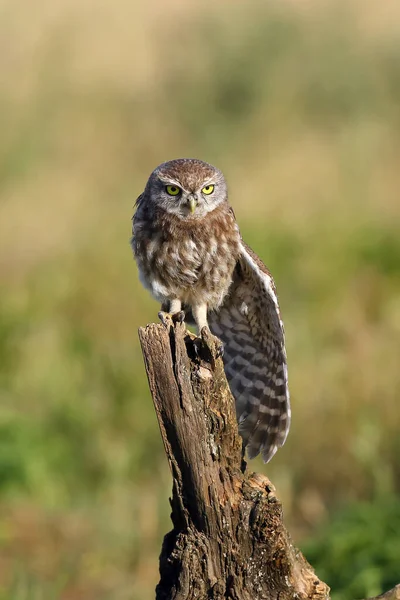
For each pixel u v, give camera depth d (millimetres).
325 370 15211
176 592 7480
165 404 7543
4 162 23297
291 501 13859
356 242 18594
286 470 14117
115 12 30344
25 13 29078
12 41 27984
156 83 27078
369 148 22969
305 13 28703
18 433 14531
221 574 7445
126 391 15648
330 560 10922
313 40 27312
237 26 28109
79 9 30125
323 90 25922
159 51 28312
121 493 14156
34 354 16188
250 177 22109
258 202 20562
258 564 7418
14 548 12898
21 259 19453
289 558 7469
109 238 19594
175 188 9703
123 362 16031
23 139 23969
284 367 9367
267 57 26875
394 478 13922
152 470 14789
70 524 13477
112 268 18125
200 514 7477
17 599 11414
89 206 21688
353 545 11008
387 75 26578
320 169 22078
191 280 9828
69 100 26234
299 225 19344
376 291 17406
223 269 9742
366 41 27719
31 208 21516
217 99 26234
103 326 16828
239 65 26578
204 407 7500
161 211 9766
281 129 24625
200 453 7488
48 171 23609
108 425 15227
